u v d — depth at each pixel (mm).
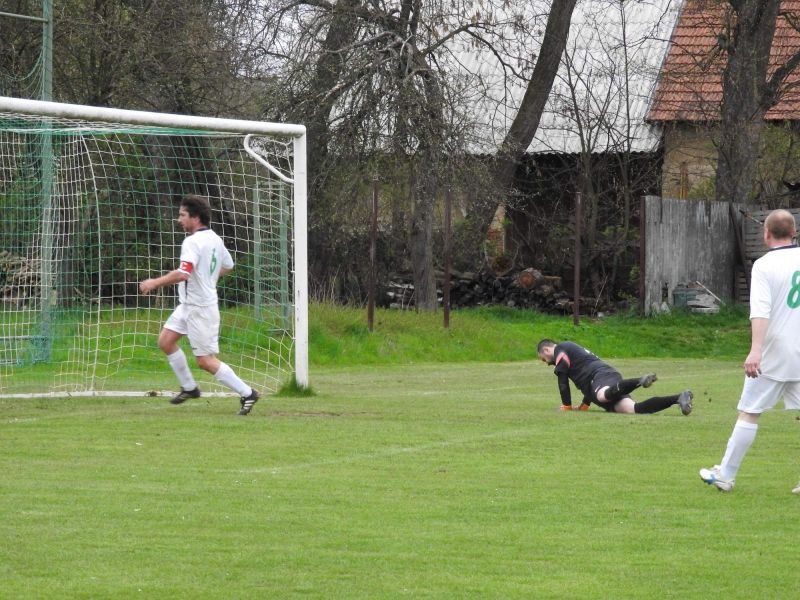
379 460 29047
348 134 84062
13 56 81438
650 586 18078
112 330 57250
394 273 96812
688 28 117500
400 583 18062
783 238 24531
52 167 57375
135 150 67000
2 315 56062
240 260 60312
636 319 88375
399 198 85875
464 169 85875
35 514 22312
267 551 19812
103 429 34188
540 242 113500
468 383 54219
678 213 93188
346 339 69688
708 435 33875
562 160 111688
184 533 21016
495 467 28188
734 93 101375
